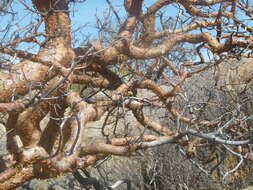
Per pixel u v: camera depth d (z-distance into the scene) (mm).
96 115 3527
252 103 4816
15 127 3350
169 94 4285
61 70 3182
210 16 4324
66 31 3168
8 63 2799
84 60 3613
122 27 3736
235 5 4398
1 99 3076
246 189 6762
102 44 3643
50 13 3369
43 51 3342
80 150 3053
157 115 6000
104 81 4219
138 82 4176
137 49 3797
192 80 5094
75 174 5379
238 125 4148
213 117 5145
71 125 3270
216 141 3098
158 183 7629
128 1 3887
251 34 4324
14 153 3059
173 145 7277
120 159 8109
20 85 3123
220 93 5383
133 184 7703
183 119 4402
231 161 7352
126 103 4191
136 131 6461
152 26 3992
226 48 3924
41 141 3469
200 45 4211
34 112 3367
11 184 3020
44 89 3281
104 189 5566
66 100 3367
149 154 7699
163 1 3908
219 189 6875
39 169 3098
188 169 7117
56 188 6910
